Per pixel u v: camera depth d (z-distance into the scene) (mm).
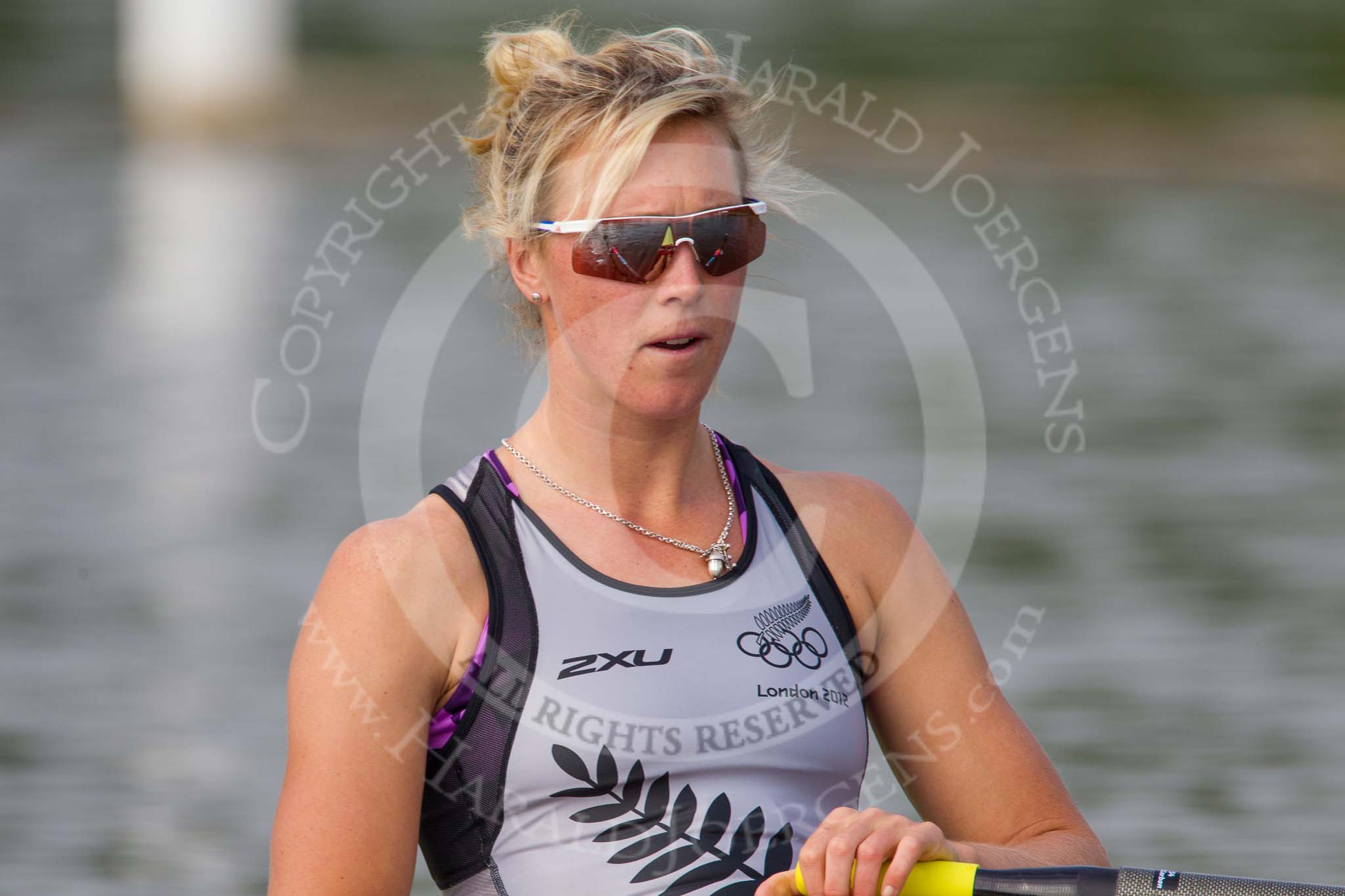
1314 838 16688
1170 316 46344
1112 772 18172
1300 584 24953
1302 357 41781
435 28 109688
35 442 34094
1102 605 23797
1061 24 100125
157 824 17234
